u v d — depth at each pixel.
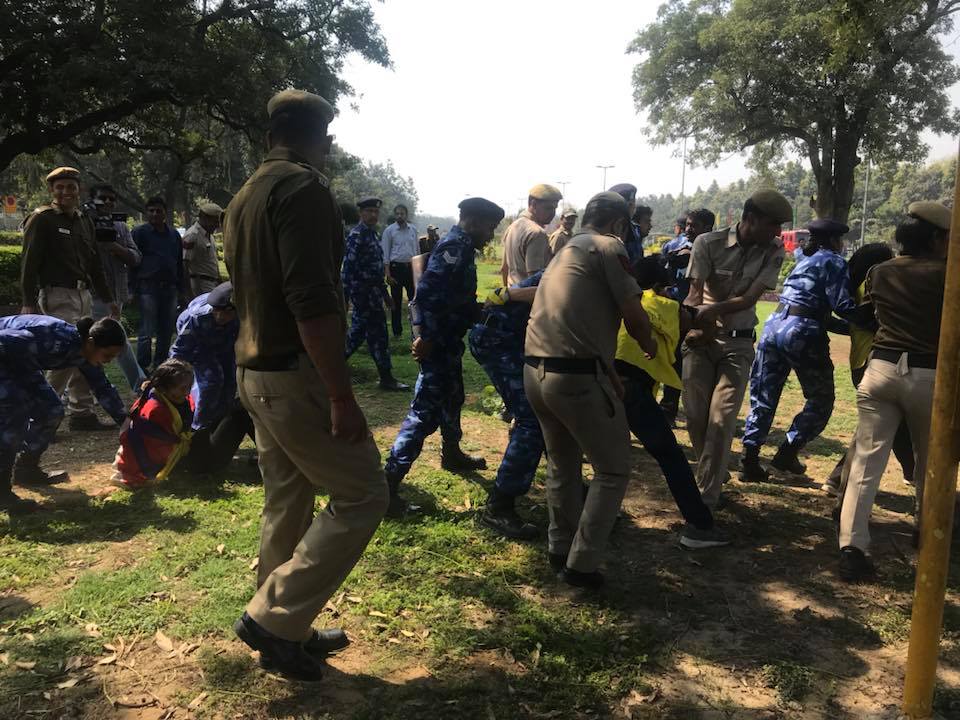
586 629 3.06
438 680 2.68
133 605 3.14
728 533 4.14
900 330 3.41
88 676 2.65
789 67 28.06
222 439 4.75
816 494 4.85
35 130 18.66
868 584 3.53
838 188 29.92
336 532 2.50
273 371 2.40
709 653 2.92
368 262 7.49
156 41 17.44
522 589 3.42
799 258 5.18
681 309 3.81
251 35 22.98
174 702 2.52
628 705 2.57
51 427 4.48
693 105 31.41
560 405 3.21
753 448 5.06
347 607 3.18
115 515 4.12
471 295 4.35
